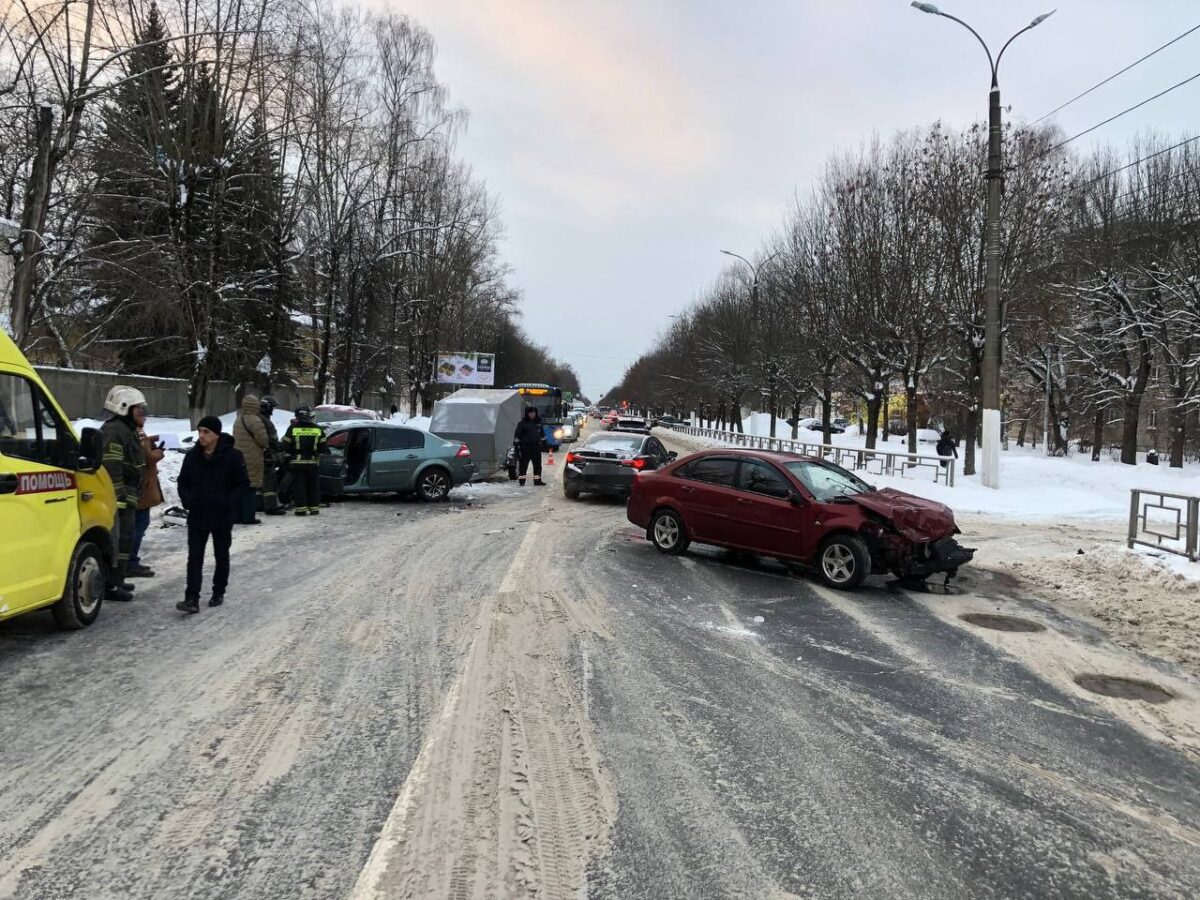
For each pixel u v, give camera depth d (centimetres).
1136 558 961
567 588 789
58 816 334
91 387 2659
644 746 424
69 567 586
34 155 1866
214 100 2392
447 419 1891
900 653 613
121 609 672
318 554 934
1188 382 3147
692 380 5619
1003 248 2177
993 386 1894
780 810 361
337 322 3619
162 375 3362
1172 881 314
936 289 2333
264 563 874
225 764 387
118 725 430
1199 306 2630
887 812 362
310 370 4075
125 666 525
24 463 530
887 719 477
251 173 2578
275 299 2908
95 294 2514
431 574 837
